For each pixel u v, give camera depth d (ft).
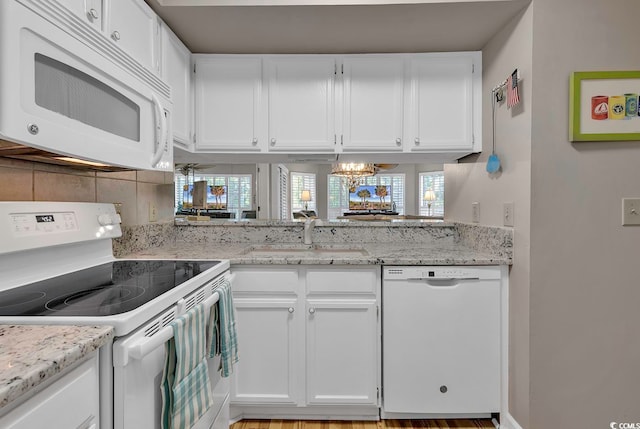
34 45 2.44
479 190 6.22
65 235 3.91
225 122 6.37
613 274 4.73
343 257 5.41
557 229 4.74
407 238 7.24
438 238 7.22
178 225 7.20
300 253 6.26
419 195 27.78
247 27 5.53
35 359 1.82
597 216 4.73
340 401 5.41
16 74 2.30
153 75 4.24
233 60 6.37
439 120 6.28
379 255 5.65
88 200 4.67
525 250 4.86
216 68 6.37
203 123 6.36
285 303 5.40
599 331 4.76
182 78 5.95
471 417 5.54
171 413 2.87
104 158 3.23
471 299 5.32
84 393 2.18
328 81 6.35
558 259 4.75
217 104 6.37
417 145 6.29
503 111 5.44
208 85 6.37
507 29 5.35
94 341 2.16
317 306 5.38
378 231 7.23
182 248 6.54
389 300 5.32
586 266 4.74
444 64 6.29
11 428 1.64
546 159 4.73
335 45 6.10
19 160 3.66
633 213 4.70
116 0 4.09
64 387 1.99
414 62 6.30
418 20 5.32
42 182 3.95
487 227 5.83
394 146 6.31
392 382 5.36
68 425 2.02
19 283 3.51
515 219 5.10
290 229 7.25
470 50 6.26
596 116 4.67
